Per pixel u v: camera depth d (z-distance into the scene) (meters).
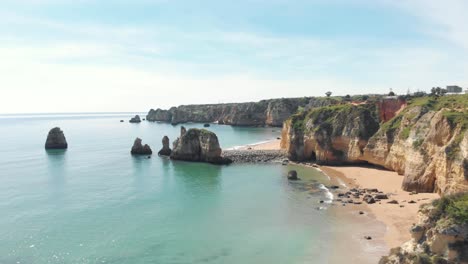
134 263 43.47
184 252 46.25
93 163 113.06
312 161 111.38
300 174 93.88
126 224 56.56
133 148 132.88
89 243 49.25
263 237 50.41
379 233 49.41
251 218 58.47
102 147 154.50
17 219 58.94
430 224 33.91
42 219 58.94
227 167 105.94
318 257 43.53
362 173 90.00
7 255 45.59
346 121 105.06
